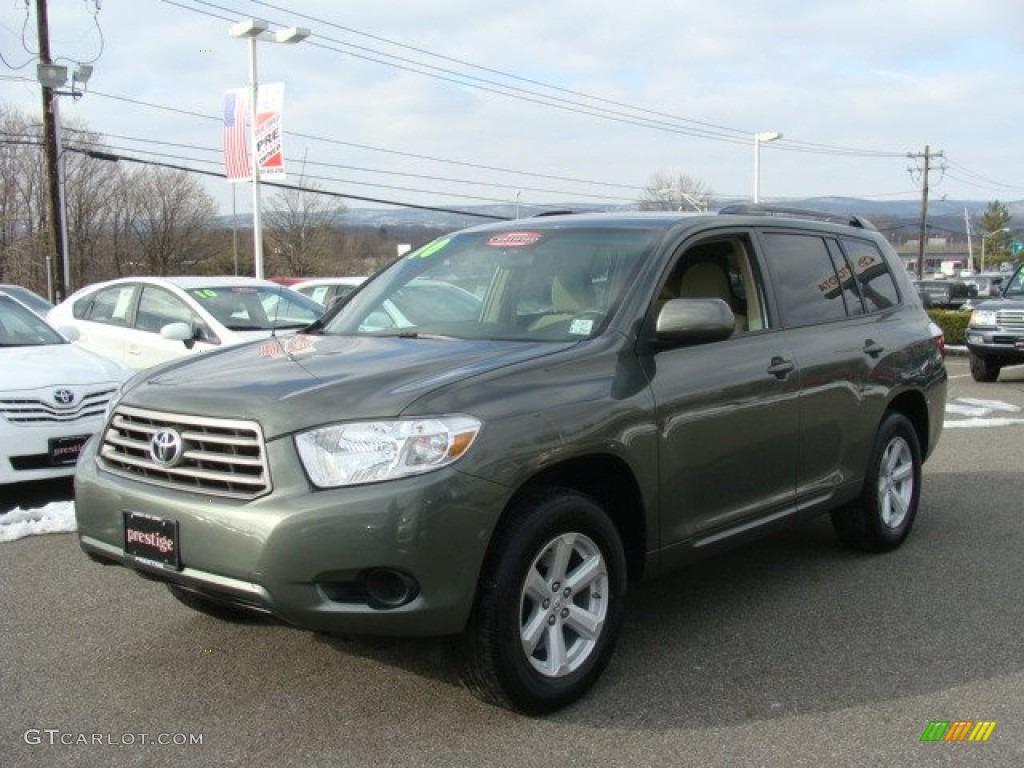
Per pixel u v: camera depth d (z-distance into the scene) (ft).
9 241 199.72
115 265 223.51
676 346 14.02
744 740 11.58
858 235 19.69
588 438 12.14
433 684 13.00
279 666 13.55
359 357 12.97
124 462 12.32
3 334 25.88
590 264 14.74
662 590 17.22
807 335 16.62
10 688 12.89
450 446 10.94
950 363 70.95
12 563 18.07
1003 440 32.94
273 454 10.95
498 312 14.69
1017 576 18.03
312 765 10.94
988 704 12.59
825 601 16.58
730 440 14.48
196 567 11.21
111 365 24.54
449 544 10.82
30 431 21.80
